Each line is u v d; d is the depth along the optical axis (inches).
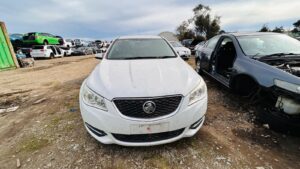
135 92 72.6
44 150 85.7
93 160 77.5
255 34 148.0
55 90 192.5
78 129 102.4
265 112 97.2
